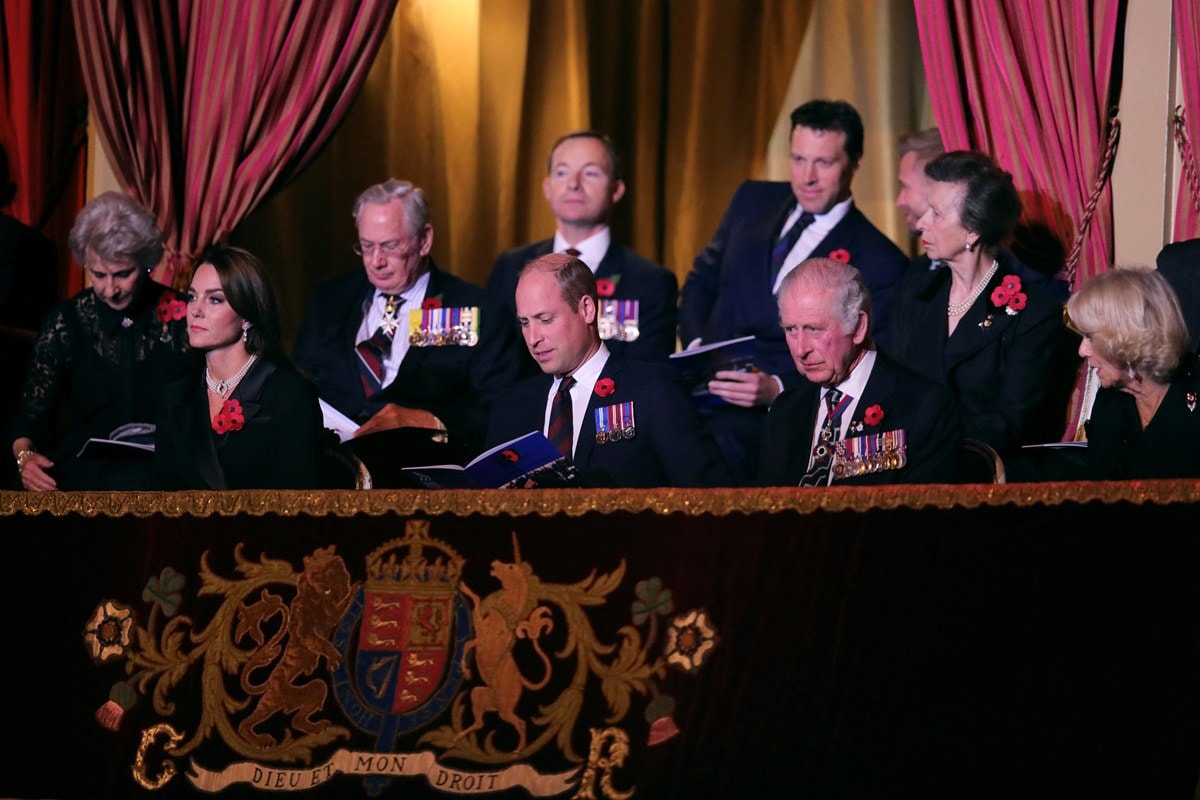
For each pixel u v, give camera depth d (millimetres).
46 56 24969
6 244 22641
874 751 11688
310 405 15312
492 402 20453
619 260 22938
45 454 19609
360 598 12211
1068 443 16562
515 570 12117
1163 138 21141
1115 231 21516
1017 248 21828
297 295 27000
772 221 23406
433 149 27844
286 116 24016
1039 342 18547
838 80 27578
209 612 12336
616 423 15594
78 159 25312
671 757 11742
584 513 12141
